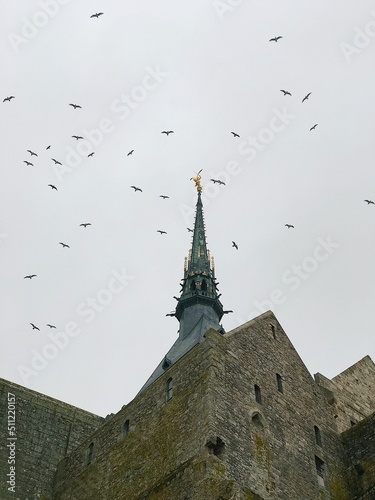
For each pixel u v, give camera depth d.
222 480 30.92
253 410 35.47
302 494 34.59
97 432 40.78
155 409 37.06
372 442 38.47
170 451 34.34
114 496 35.88
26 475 42.28
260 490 32.75
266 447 34.66
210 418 33.41
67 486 40.50
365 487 37.25
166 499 32.38
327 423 39.53
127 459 36.81
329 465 37.44
